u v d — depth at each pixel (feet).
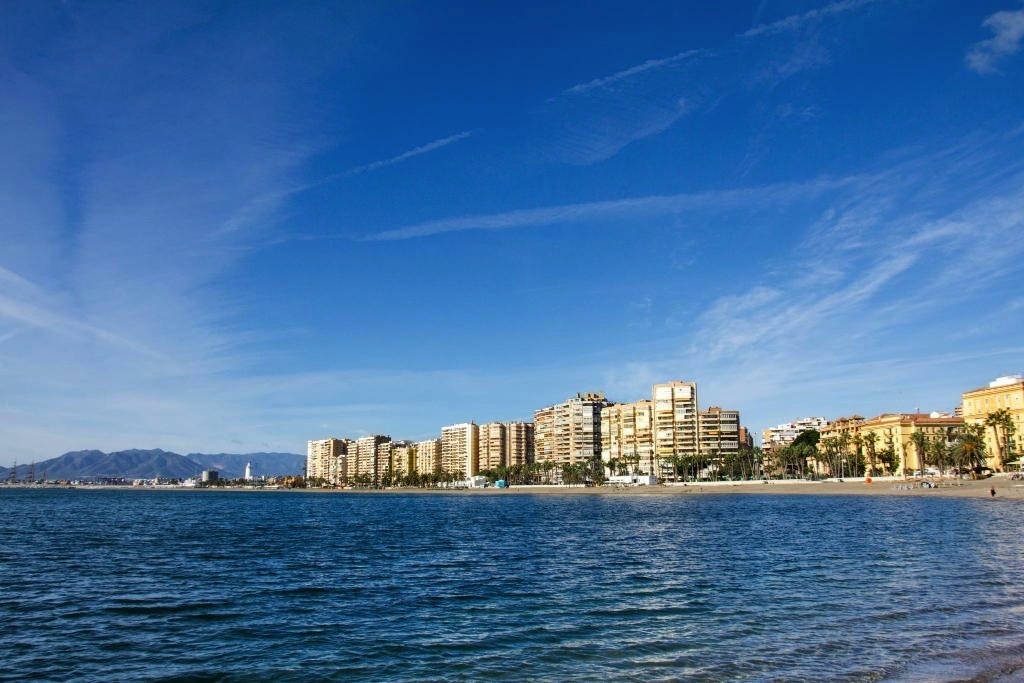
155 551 202.59
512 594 127.03
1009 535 211.41
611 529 275.59
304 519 381.19
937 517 290.76
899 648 84.23
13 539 241.96
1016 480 531.09
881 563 156.97
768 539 218.59
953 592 120.37
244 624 104.01
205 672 80.43
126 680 77.77
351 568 164.55
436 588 134.62
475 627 100.53
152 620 107.14
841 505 413.80
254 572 158.20
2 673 80.43
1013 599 113.29
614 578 144.15
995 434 638.53
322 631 99.25
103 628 101.86
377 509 525.34
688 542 215.31
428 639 93.71
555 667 79.46
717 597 120.16
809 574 143.84
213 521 360.89
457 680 75.66
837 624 97.66
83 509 519.19
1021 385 629.92
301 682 76.43
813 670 75.97
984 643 85.71
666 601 117.39
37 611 113.60
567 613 109.19
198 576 152.15
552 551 197.47
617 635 93.86
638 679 74.23
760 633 93.35
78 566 168.55
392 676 77.77
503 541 230.48
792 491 631.15
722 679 73.61
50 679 78.28
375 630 99.45
